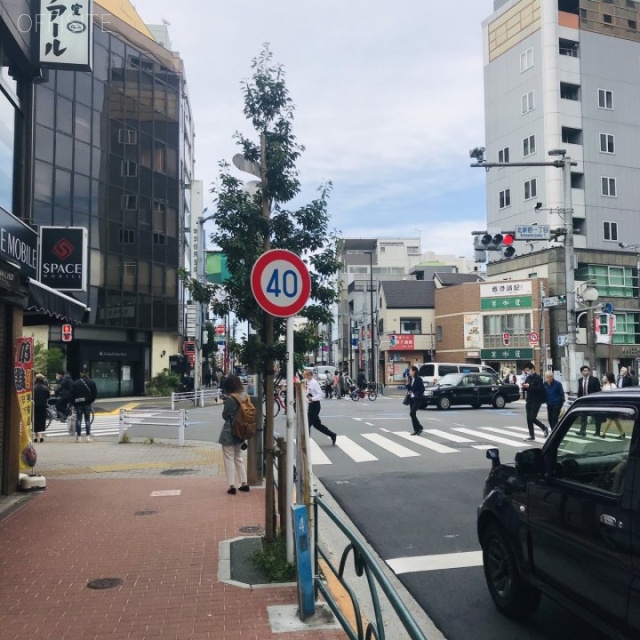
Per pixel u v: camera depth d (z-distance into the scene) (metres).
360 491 9.49
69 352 32.28
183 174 44.81
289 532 5.26
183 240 44.62
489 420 21.11
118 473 10.86
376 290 63.69
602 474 3.59
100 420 22.48
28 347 8.98
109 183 33.88
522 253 45.53
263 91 6.40
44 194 29.59
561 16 43.12
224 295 6.43
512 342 45.38
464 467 11.48
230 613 4.53
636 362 37.47
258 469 9.68
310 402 14.38
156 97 37.91
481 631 4.44
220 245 6.29
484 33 48.41
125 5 41.44
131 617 4.48
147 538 6.59
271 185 6.34
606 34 44.41
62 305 8.95
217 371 58.47
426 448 14.04
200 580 5.24
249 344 5.94
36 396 15.34
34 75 10.04
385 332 55.41
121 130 34.97
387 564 6.04
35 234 9.91
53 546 6.31
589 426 3.81
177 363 35.81
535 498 4.17
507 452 13.33
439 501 8.72
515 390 28.09
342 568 4.04
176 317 39.25
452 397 26.56
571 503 3.73
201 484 9.77
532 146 43.72
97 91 33.16
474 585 5.39
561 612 4.75
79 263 10.68
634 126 44.59
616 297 42.50
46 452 13.62
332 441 14.71
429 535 7.02
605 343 42.00
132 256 35.53
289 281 5.22
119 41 34.97
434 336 54.66
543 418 21.83
